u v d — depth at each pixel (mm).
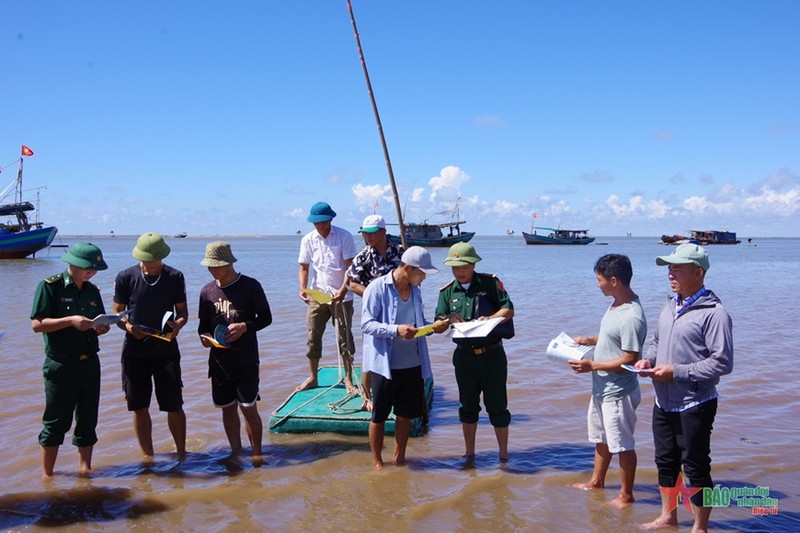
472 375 5633
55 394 5172
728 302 19000
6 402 7445
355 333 12664
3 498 4945
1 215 52781
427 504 4836
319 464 5723
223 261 5570
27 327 12961
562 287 24656
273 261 50875
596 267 4801
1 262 46875
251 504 4867
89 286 5379
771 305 18109
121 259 53562
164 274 5645
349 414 6629
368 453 6039
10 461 5691
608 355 4719
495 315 5418
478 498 4957
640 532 4367
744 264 47938
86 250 5199
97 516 4652
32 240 51312
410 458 5902
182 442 5840
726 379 8695
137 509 4770
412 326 5324
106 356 9945
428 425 6898
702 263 4152
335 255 7215
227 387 5746
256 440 5816
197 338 11727
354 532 4414
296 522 4570
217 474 5480
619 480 5328
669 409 4266
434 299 20000
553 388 8359
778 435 6426
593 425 4984
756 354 10539
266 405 7645
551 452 6051
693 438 4141
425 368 5660
